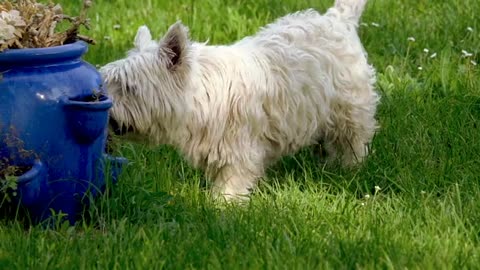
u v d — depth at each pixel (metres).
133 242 7.82
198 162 9.41
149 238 7.97
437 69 12.81
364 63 10.35
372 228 8.13
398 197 9.12
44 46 8.18
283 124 9.60
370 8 15.32
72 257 7.52
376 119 11.36
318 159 10.56
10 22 7.87
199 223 8.45
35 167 7.93
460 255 7.55
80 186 8.27
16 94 7.79
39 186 8.02
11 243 7.80
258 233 8.05
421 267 7.35
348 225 8.35
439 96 12.34
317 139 10.30
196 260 7.50
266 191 9.66
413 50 13.84
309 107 9.78
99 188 8.46
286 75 9.55
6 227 8.16
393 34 14.27
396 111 11.52
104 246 7.75
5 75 7.81
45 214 8.25
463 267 7.36
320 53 9.90
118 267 7.34
